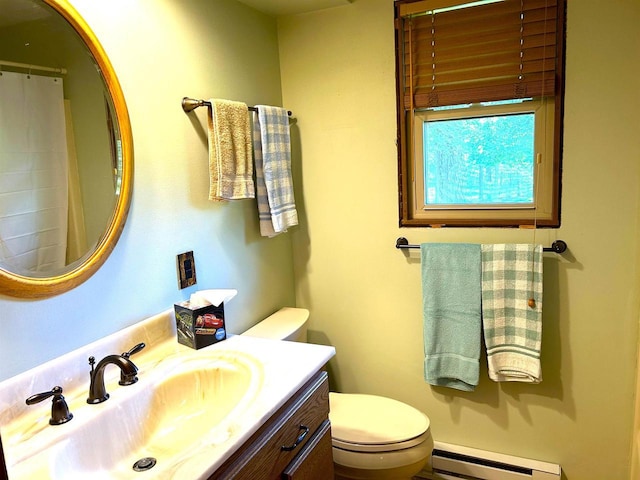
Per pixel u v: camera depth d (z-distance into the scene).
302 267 2.36
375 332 2.25
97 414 1.13
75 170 1.25
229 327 1.89
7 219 1.10
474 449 2.12
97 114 1.30
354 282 2.25
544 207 1.89
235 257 1.91
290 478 1.23
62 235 1.22
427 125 2.04
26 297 1.13
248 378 1.30
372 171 2.12
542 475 1.97
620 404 1.87
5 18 1.08
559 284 1.89
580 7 1.70
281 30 2.18
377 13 1.99
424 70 1.96
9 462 0.96
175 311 1.56
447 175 2.04
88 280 1.29
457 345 1.98
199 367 1.40
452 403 2.15
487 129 1.95
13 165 1.11
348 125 2.13
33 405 1.12
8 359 1.10
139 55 1.43
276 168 1.96
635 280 1.78
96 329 1.32
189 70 1.63
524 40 1.79
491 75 1.86
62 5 1.18
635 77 1.67
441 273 1.97
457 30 1.88
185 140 1.62
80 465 1.05
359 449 1.67
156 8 1.49
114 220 1.35
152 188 1.49
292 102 2.23
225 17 1.82
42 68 1.16
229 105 1.69
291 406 1.26
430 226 2.05
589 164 1.78
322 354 1.43
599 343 1.87
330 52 2.11
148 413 1.27
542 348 1.95
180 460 0.95
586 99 1.74
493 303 1.90
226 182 1.69
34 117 1.15
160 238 1.53
